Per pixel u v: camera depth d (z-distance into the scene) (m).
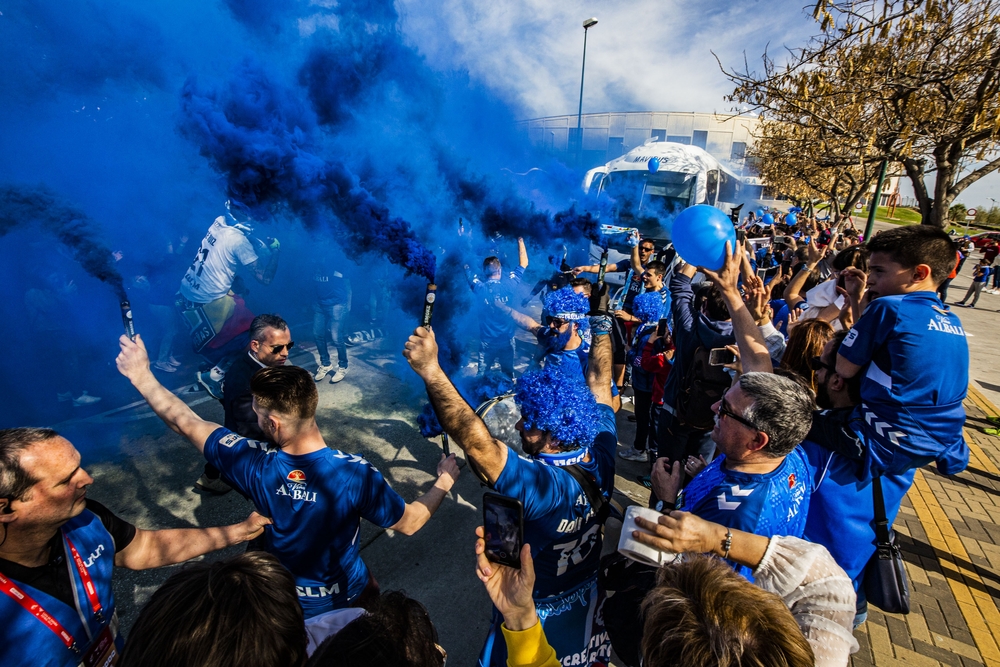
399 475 4.09
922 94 6.00
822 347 2.56
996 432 5.57
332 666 1.07
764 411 1.54
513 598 1.31
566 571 1.74
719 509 1.59
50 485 1.30
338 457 1.93
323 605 2.02
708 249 2.13
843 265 3.68
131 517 3.46
